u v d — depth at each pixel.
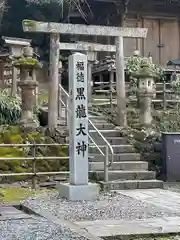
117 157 10.66
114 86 16.86
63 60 20.61
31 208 7.32
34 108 12.80
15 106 12.07
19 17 25.83
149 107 12.48
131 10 22.56
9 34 26.59
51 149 10.90
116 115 12.72
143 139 11.78
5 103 12.00
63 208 7.33
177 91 15.35
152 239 5.51
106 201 8.04
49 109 11.62
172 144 10.90
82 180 8.26
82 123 8.37
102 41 22.81
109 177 9.85
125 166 10.41
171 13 23.20
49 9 24.81
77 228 5.82
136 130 12.05
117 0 21.62
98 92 17.22
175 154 10.91
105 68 18.16
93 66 19.59
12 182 10.12
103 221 6.34
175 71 18.59
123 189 9.52
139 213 6.94
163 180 10.87
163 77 17.91
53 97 11.66
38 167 10.44
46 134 11.28
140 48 22.67
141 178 10.08
